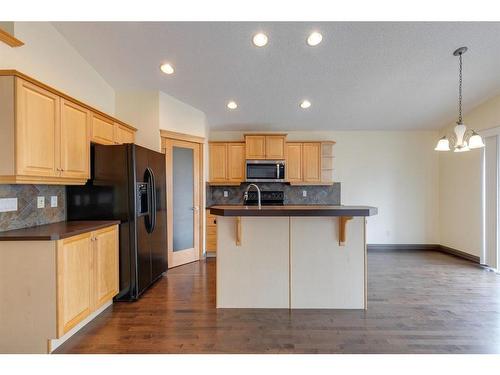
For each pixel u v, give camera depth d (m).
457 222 5.21
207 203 5.37
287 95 4.42
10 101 2.10
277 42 3.22
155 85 4.12
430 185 5.80
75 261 2.33
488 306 2.98
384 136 5.82
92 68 3.70
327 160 5.67
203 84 4.09
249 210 2.68
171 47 3.31
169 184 4.41
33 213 2.63
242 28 3.02
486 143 4.49
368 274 4.09
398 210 5.82
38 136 2.31
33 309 2.12
